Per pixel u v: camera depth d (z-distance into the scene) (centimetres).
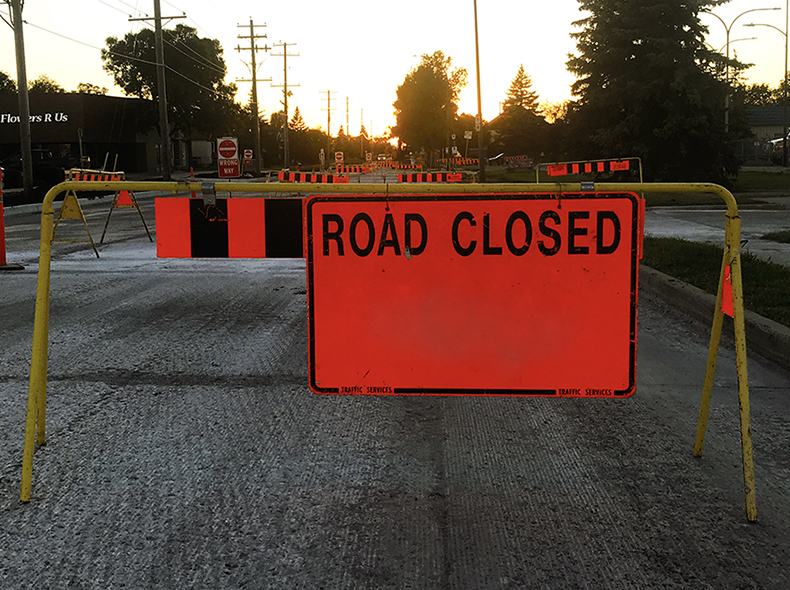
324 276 356
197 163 7944
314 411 462
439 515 324
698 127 3073
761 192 2730
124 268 1066
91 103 5688
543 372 355
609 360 354
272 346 620
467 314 355
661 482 358
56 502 336
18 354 592
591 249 348
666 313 750
